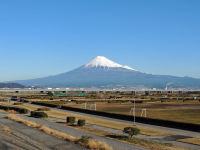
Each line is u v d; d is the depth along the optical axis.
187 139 48.88
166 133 55.22
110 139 41.84
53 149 30.20
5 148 28.23
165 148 37.81
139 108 122.94
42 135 37.44
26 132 39.34
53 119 73.75
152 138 49.41
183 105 141.88
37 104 140.12
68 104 145.12
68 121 64.44
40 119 67.69
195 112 102.75
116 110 113.31
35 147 30.30
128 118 79.75
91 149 30.80
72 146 31.73
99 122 70.38
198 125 59.50
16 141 32.31
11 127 43.53
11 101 159.50
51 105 127.00
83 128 55.56
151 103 159.12
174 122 65.56
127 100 176.50
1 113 78.50
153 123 71.19
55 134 38.09
